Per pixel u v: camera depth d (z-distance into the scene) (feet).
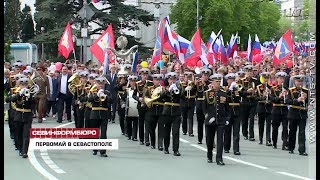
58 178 30.78
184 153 41.68
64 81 60.18
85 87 41.24
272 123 44.55
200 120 46.91
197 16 143.23
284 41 73.92
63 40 72.23
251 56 82.79
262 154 41.55
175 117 40.55
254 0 174.50
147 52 129.29
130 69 51.03
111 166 35.29
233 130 41.55
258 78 51.24
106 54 62.69
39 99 59.57
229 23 151.74
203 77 46.24
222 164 36.11
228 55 88.74
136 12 128.57
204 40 151.74
